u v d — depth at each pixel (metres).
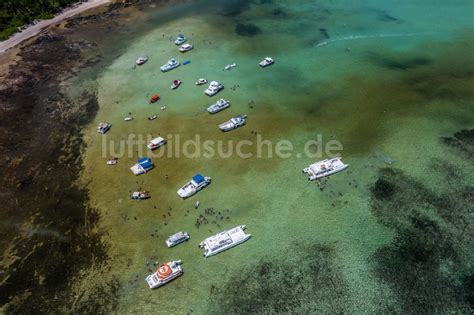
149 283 53.25
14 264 57.09
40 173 71.50
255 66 98.00
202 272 54.78
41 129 81.12
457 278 52.72
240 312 50.41
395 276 53.28
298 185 66.31
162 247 58.09
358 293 51.75
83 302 52.25
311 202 63.44
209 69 97.56
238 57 101.69
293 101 85.56
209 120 81.44
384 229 59.00
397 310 49.91
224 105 84.00
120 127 80.94
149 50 106.19
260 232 59.44
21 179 70.44
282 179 67.50
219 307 51.03
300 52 102.56
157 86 92.44
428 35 106.62
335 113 81.56
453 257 54.94
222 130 78.12
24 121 82.75
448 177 66.25
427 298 50.91
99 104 87.62
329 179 67.06
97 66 100.62
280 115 81.75
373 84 89.38
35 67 99.12
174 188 67.12
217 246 56.59
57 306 52.00
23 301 52.69
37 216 63.91
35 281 54.84
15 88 91.25
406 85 88.56
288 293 52.00
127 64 100.88
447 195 63.28
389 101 84.06
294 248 57.16
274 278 53.69
